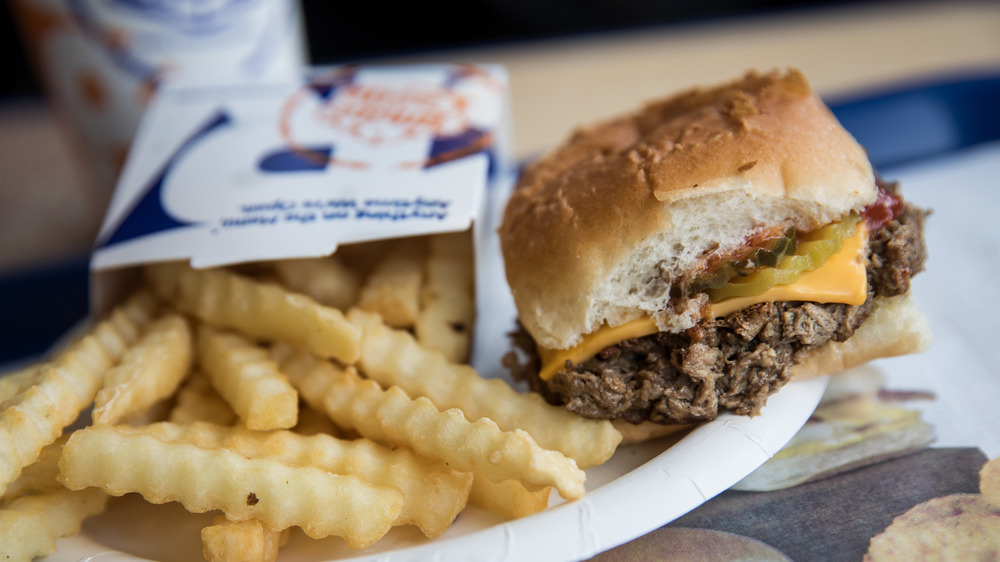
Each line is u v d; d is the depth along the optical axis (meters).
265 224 0.22
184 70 0.29
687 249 0.19
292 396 0.19
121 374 0.20
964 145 0.29
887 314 0.19
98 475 0.18
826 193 0.19
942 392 0.20
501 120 0.27
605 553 0.17
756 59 0.37
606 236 0.19
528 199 0.21
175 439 0.19
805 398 0.19
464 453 0.18
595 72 0.38
